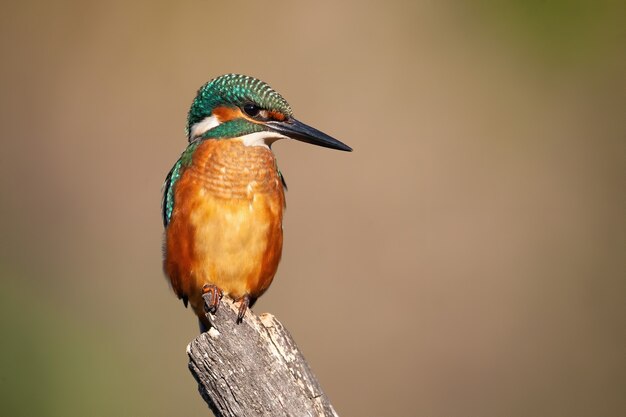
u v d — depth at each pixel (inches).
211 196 277.9
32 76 611.2
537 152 634.2
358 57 624.1
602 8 666.8
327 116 605.0
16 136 598.9
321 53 619.8
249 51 619.8
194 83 614.5
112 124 605.9
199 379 228.7
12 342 540.7
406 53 630.5
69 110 609.0
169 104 611.8
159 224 581.6
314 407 220.8
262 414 221.6
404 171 592.4
